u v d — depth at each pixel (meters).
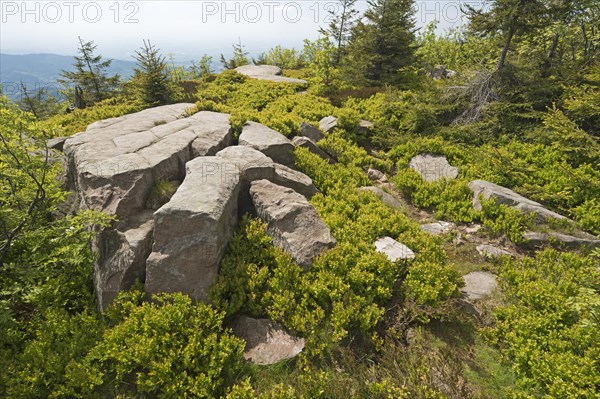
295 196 9.30
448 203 11.57
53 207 9.27
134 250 7.43
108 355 6.22
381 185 13.65
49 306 7.55
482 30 16.06
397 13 24.77
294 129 15.62
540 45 18.55
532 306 7.25
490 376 6.14
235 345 6.34
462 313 7.38
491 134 15.30
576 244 9.41
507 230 10.02
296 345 6.54
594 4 15.14
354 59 26.30
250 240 8.40
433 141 15.04
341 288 7.37
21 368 6.11
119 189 8.46
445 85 18.11
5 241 8.05
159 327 6.46
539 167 12.99
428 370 5.96
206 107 15.65
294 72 37.19
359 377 6.06
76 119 18.72
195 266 7.20
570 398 5.27
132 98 22.25
